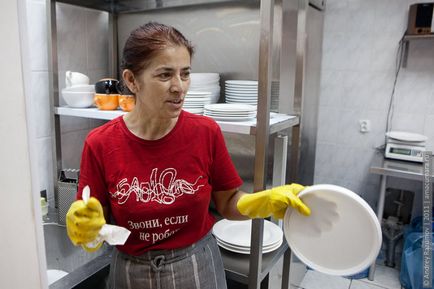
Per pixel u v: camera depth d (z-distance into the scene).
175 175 0.86
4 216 0.48
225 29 1.71
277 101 1.62
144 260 0.88
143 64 0.77
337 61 2.55
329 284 2.25
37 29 1.60
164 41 0.75
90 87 1.61
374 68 2.46
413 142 2.25
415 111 2.39
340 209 0.75
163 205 0.84
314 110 2.40
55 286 1.09
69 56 1.77
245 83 1.44
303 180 2.25
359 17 2.44
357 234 0.74
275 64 1.60
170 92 0.77
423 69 2.33
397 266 2.44
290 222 0.82
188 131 0.88
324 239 0.78
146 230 0.85
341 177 2.70
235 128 1.12
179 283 0.88
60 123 1.76
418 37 2.16
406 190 2.49
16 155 0.48
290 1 1.50
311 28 2.05
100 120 1.99
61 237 1.60
